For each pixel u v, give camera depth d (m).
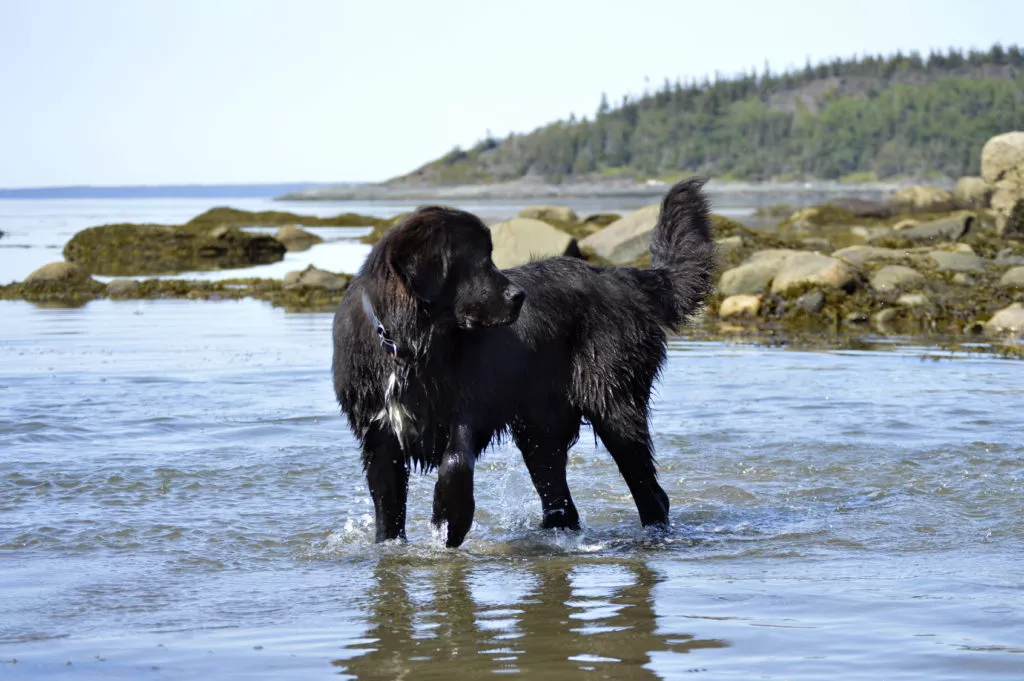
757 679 3.90
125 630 4.66
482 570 5.75
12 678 4.02
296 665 4.15
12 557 5.94
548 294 6.82
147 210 112.75
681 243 7.68
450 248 5.81
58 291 23.62
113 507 7.02
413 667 4.12
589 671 4.03
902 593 5.03
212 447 8.70
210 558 5.97
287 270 29.75
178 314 19.36
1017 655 4.11
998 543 6.11
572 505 6.95
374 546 6.27
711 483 7.83
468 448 6.09
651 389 7.32
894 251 21.72
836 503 7.23
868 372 12.31
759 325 17.47
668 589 5.23
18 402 10.49
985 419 9.52
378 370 5.97
